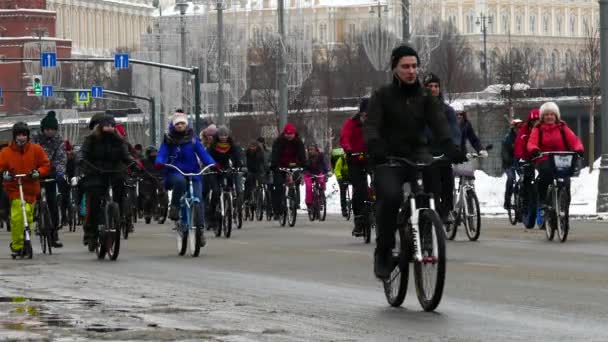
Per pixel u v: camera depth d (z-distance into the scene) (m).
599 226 68.81
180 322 31.95
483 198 103.62
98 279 43.72
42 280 43.41
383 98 34.28
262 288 40.12
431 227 33.16
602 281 40.78
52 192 59.00
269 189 90.00
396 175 34.00
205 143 71.31
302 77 163.00
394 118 34.25
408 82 34.22
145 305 35.56
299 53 162.75
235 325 31.44
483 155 60.59
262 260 51.38
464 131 60.50
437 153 45.22
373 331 30.45
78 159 54.28
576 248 54.53
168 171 55.03
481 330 30.61
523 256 50.81
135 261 52.25
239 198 78.06
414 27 141.12
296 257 52.53
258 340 29.09
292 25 165.62
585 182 105.62
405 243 33.94
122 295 38.25
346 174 87.69
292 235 68.50
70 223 81.00
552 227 58.56
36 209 58.00
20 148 55.25
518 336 29.67
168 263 50.91
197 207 54.44
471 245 56.81
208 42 183.50
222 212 67.12
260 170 90.44
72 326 31.36
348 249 56.72
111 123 54.19
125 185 54.53
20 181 55.09
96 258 54.41
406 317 32.84
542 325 31.31
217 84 183.38
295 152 80.31
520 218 70.50
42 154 55.59
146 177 91.31
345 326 31.28
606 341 28.92
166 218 98.62
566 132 58.41
